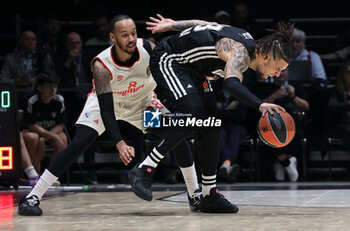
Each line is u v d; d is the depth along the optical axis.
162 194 9.54
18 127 10.46
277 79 12.82
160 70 6.72
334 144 13.53
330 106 13.00
